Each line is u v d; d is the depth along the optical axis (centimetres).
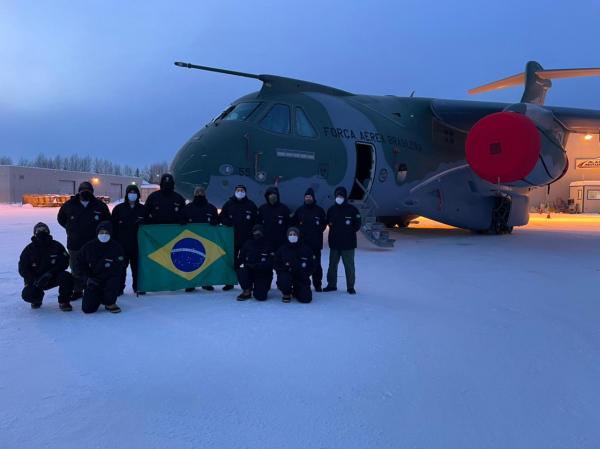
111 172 13450
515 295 609
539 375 345
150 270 611
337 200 617
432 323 475
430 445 250
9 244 1161
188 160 943
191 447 245
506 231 1538
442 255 998
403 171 1177
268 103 986
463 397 308
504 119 950
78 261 511
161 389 313
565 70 1308
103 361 361
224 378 332
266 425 268
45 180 5406
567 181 3788
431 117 1288
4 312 507
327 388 318
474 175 1371
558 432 265
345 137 1050
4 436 252
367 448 246
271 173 947
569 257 971
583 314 514
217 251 645
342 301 573
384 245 1080
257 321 477
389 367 356
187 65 911
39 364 354
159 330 443
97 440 250
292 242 559
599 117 1084
